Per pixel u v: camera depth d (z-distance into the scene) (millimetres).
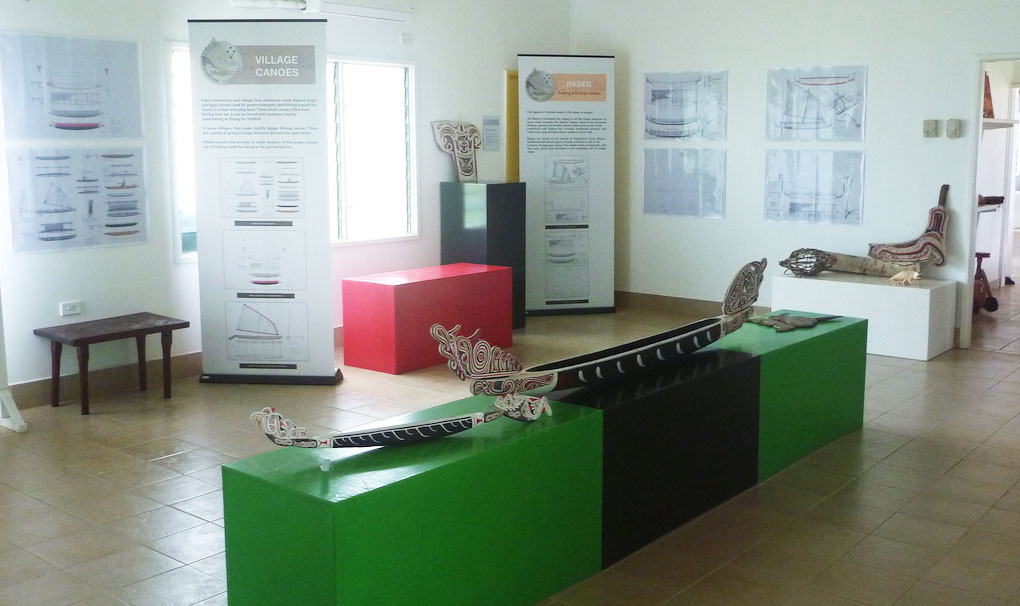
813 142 9203
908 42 8539
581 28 10750
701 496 4621
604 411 3963
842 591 3811
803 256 8805
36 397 6684
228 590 3383
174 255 7449
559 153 10047
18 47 6383
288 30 6965
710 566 4051
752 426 4965
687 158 10086
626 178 10625
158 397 6898
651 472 4258
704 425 4582
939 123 8445
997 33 8070
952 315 8430
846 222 9102
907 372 7613
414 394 6984
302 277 7168
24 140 6477
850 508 4703
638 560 4125
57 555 4203
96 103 6828
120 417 6371
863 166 8922
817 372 5516
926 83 8484
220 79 7031
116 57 6914
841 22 8891
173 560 4156
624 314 10289
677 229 10273
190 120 7566
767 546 4254
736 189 9781
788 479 5133
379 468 3273
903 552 4180
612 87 10070
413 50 9195
